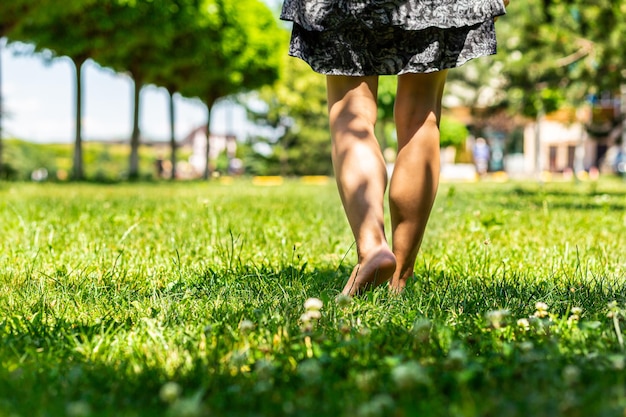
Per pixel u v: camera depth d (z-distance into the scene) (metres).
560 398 1.65
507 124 47.25
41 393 1.83
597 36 16.39
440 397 1.70
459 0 3.20
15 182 19.91
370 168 3.20
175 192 15.29
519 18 17.52
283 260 4.51
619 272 4.14
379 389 1.78
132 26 24.38
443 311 2.91
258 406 1.72
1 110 33.44
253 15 33.44
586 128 28.91
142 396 1.83
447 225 6.77
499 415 1.55
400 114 3.42
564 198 13.88
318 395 1.78
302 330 2.44
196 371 1.99
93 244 5.01
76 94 26.86
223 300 3.05
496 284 3.50
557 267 4.34
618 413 1.53
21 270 4.11
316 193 15.20
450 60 3.28
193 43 28.78
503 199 13.10
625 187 20.80
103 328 2.54
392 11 3.17
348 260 4.65
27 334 2.53
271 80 34.94
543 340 2.32
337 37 3.25
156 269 4.01
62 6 19.45
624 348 2.22
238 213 8.20
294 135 59.78
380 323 2.63
